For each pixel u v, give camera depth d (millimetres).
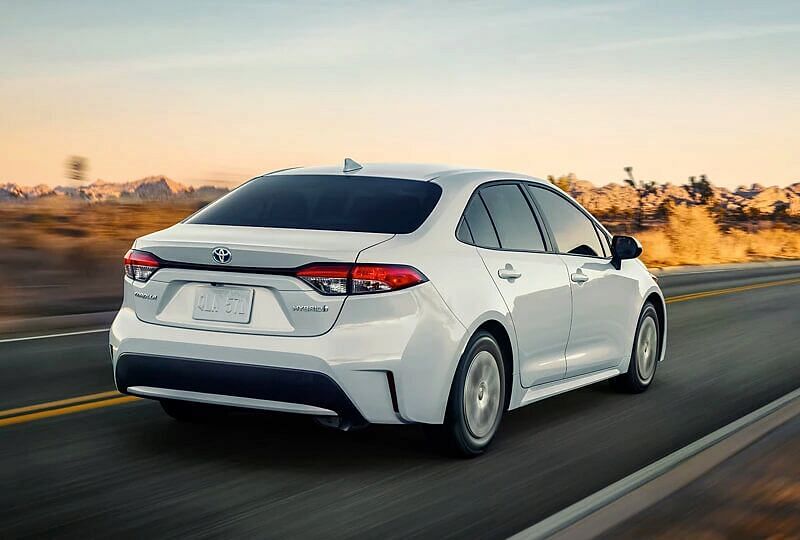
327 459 6133
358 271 5605
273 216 6262
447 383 5895
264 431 6770
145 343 5867
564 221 7605
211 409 6914
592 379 7824
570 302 7242
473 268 6230
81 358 9945
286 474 5781
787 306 17578
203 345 5691
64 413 7285
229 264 5727
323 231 5961
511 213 6949
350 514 5090
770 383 9328
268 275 5652
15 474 5676
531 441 6801
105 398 7855
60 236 18953
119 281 16969
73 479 5590
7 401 7723
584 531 4434
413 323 5695
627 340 8297
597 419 7578
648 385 8828
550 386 7207
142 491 5387
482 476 5867
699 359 10812
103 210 21219
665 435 7090
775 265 36125
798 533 4426
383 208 6238
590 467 6152
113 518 4926
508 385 6625
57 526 4785
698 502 4863
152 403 7672
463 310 5992
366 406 5637
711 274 27672
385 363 5594
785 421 6836
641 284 8516
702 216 38094
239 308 5719
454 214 6348
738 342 12328
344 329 5570
